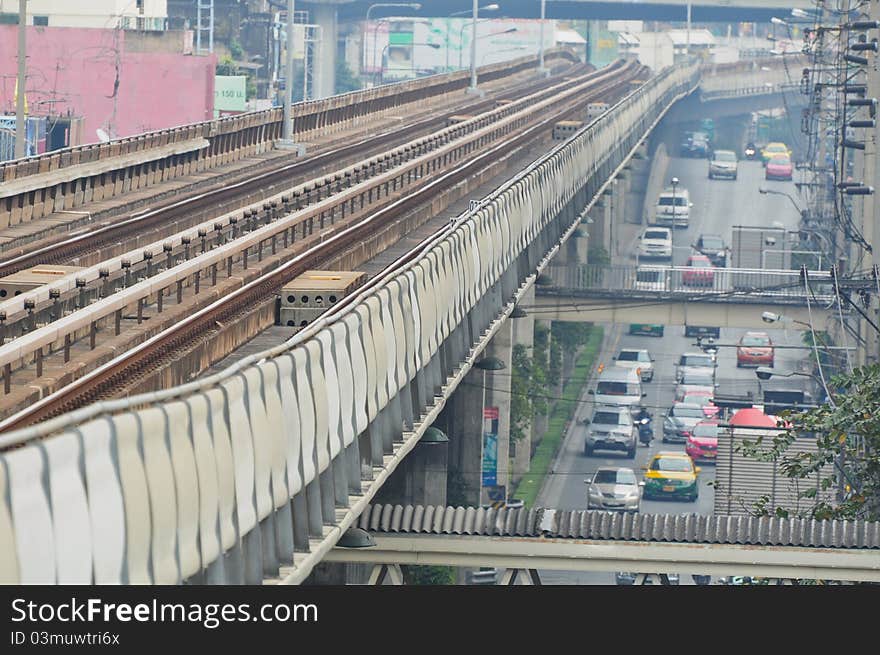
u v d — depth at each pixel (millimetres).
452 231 40094
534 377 94625
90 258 49094
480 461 74188
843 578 37625
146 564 18094
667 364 124188
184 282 42188
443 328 37750
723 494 62906
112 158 70500
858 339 75438
